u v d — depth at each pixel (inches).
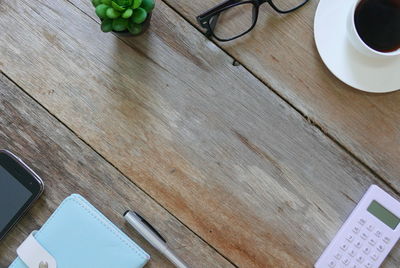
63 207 23.6
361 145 23.3
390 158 23.1
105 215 24.4
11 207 24.1
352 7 20.9
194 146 24.0
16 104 24.8
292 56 23.4
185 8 23.8
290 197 23.7
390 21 21.5
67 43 24.4
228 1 22.7
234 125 23.9
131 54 24.1
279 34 23.4
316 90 23.4
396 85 22.2
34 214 24.6
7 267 24.6
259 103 23.7
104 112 24.4
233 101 23.9
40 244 23.4
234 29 23.7
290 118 23.6
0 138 24.7
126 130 24.3
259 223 23.8
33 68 24.6
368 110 23.1
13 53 24.7
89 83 24.4
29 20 24.5
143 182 24.2
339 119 23.3
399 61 21.9
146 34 24.0
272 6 22.9
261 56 23.6
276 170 23.7
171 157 24.1
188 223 24.0
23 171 24.1
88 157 24.5
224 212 23.9
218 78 23.9
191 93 24.0
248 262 23.8
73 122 24.5
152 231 23.4
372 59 22.2
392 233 22.3
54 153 24.7
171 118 24.1
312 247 23.5
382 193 22.4
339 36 22.4
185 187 24.1
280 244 23.6
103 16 20.6
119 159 24.4
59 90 24.5
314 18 22.8
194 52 23.9
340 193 23.4
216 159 24.0
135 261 23.0
